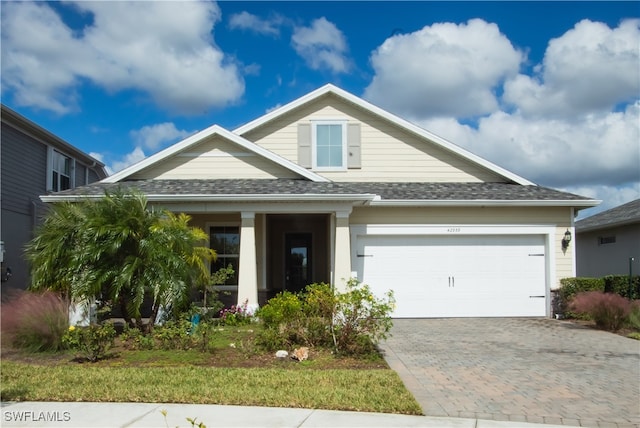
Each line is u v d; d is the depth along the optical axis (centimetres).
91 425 584
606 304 1298
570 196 1565
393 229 1531
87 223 1087
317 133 1770
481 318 1520
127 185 1513
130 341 1043
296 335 1019
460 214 1541
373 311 977
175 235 1127
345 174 1756
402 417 622
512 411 649
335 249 1432
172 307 1148
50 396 691
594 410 654
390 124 1775
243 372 818
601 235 2181
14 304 1044
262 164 1612
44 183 2009
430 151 1778
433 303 1530
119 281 1050
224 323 1313
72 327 942
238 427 579
